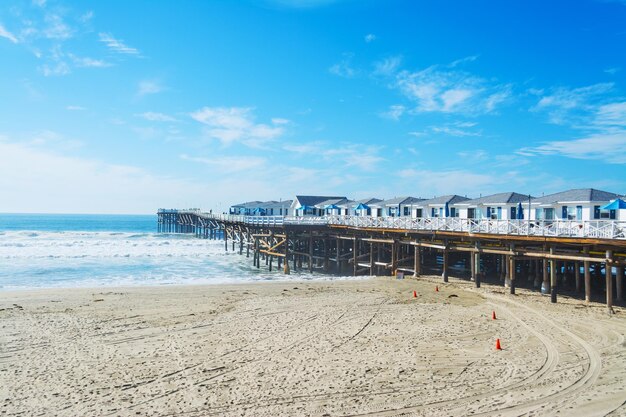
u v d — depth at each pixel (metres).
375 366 14.55
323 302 25.09
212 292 28.44
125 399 12.12
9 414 11.28
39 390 12.76
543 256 24.84
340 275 40.47
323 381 13.30
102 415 11.21
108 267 42.75
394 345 16.86
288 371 14.15
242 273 41.28
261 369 14.35
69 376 13.84
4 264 43.22
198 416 11.09
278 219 50.44
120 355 15.85
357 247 41.38
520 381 13.14
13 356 15.76
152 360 15.30
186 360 15.27
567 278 32.91
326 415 11.06
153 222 189.25
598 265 31.33
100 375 13.91
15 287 30.92
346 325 19.91
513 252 26.89
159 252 56.53
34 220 187.12
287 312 22.56
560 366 14.36
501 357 15.36
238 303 24.84
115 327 19.64
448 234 31.16
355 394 12.33
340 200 64.75
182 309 23.28
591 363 14.59
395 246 35.88
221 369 14.38
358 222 42.62
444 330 18.94
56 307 23.56
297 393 12.42
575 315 21.34
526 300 25.11
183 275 38.84
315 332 18.75
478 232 30.02
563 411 11.05
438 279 33.41
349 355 15.70
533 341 17.20
